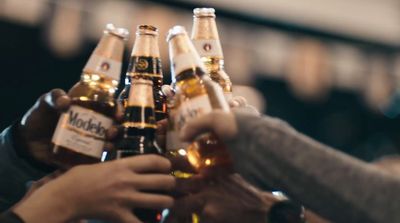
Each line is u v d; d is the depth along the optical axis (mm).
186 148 973
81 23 2754
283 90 3320
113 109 989
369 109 3477
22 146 1081
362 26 3393
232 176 965
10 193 1104
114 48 1002
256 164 874
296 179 868
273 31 3236
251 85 3188
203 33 1085
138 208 932
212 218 980
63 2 2723
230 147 876
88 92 976
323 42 3357
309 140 884
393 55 3498
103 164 932
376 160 1908
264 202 981
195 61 979
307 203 884
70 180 923
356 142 3447
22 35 2736
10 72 2777
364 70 3471
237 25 3158
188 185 979
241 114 881
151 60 1051
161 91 1066
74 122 961
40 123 1063
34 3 2672
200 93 943
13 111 2793
